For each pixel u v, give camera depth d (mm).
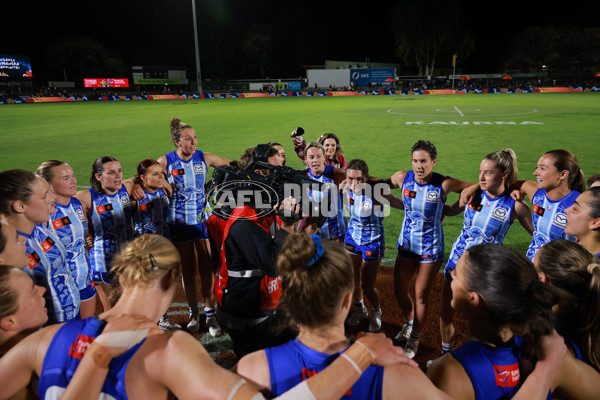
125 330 1291
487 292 1371
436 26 57312
